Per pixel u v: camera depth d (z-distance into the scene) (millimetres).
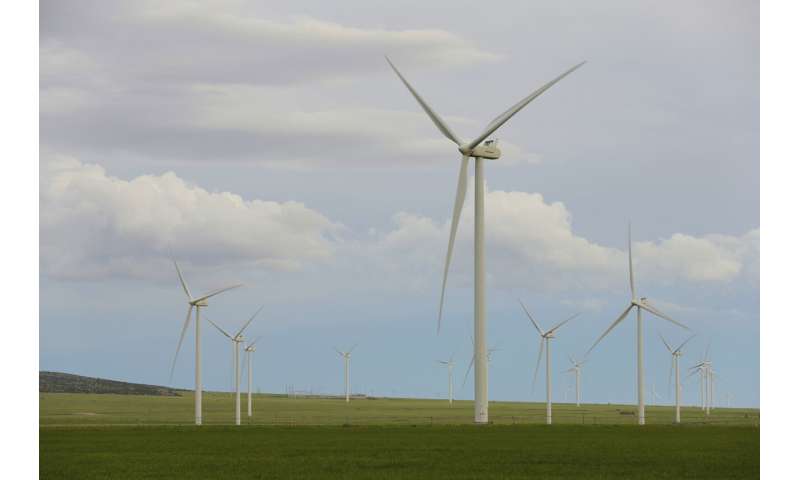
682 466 52312
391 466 51844
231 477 47781
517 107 74500
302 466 52000
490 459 55094
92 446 65188
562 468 51031
